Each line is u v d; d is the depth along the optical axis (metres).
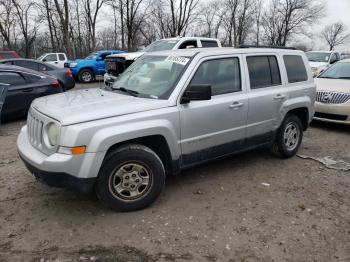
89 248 3.29
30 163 3.65
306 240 3.48
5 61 13.02
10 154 6.02
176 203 4.18
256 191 4.56
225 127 4.60
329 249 3.35
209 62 4.48
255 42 58.66
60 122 3.44
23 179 4.84
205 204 4.17
